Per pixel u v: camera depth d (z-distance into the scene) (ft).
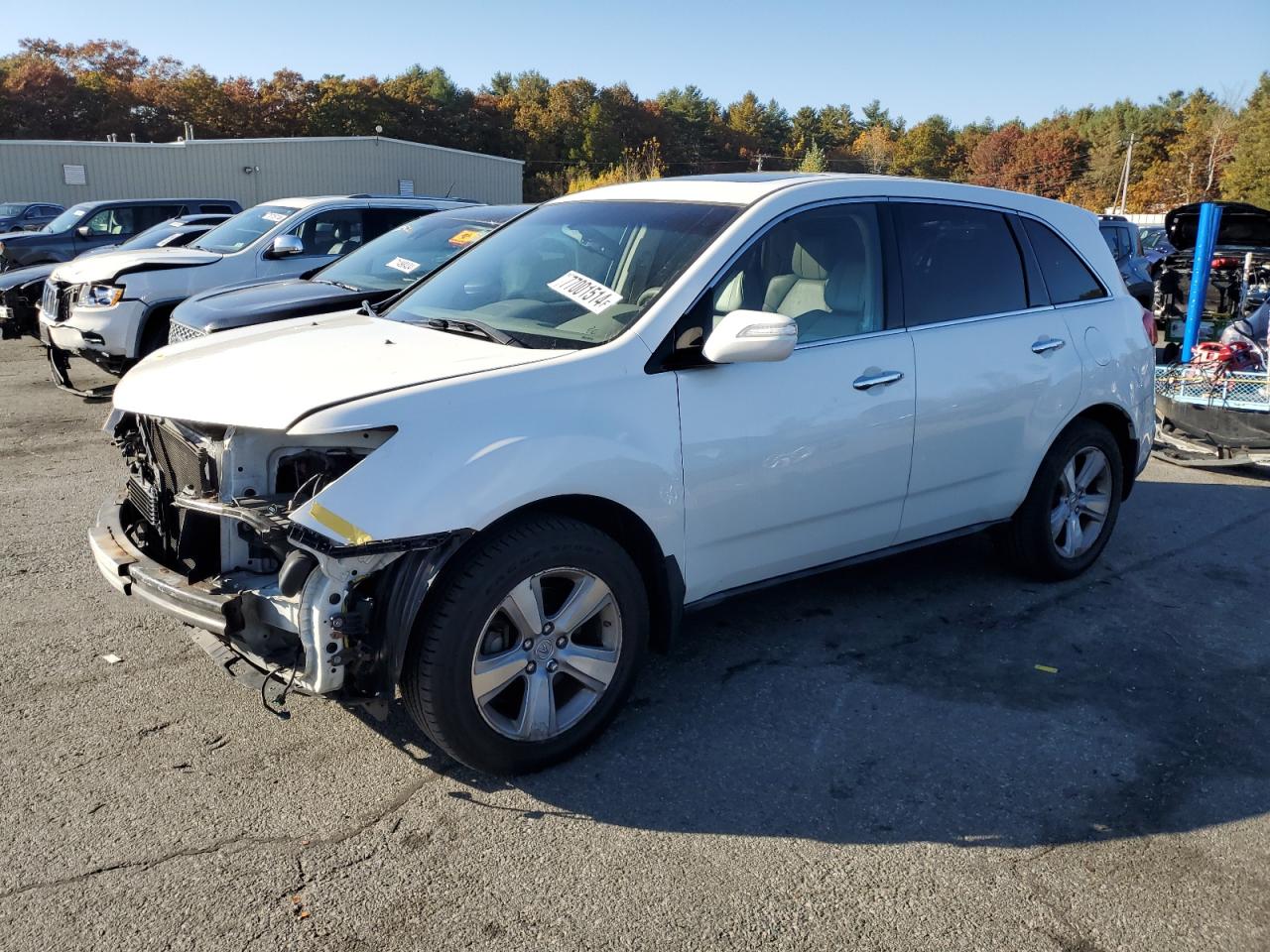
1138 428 16.98
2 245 54.95
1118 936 8.48
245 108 290.56
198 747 11.09
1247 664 13.76
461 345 11.53
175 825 9.68
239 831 9.61
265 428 9.57
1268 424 23.31
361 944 8.18
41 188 120.88
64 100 264.11
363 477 9.26
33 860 9.11
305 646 9.21
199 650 13.48
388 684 9.51
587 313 11.89
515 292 13.09
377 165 147.64
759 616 15.02
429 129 326.03
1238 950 8.35
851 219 13.32
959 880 9.16
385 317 13.75
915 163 369.30
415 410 9.65
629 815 10.02
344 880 8.95
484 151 338.13
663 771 10.82
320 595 9.11
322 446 9.87
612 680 11.09
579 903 8.71
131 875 8.95
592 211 14.21
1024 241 15.46
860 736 11.64
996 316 14.75
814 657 13.64
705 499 11.46
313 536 8.96
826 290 12.89
